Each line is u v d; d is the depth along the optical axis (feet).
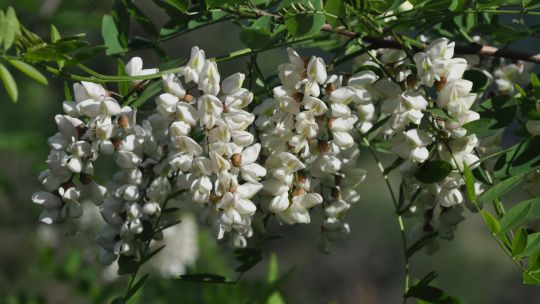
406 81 2.43
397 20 2.50
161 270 5.66
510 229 2.30
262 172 2.37
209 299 3.53
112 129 2.40
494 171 2.45
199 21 2.76
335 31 2.54
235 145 2.34
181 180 2.39
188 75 2.33
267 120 2.46
